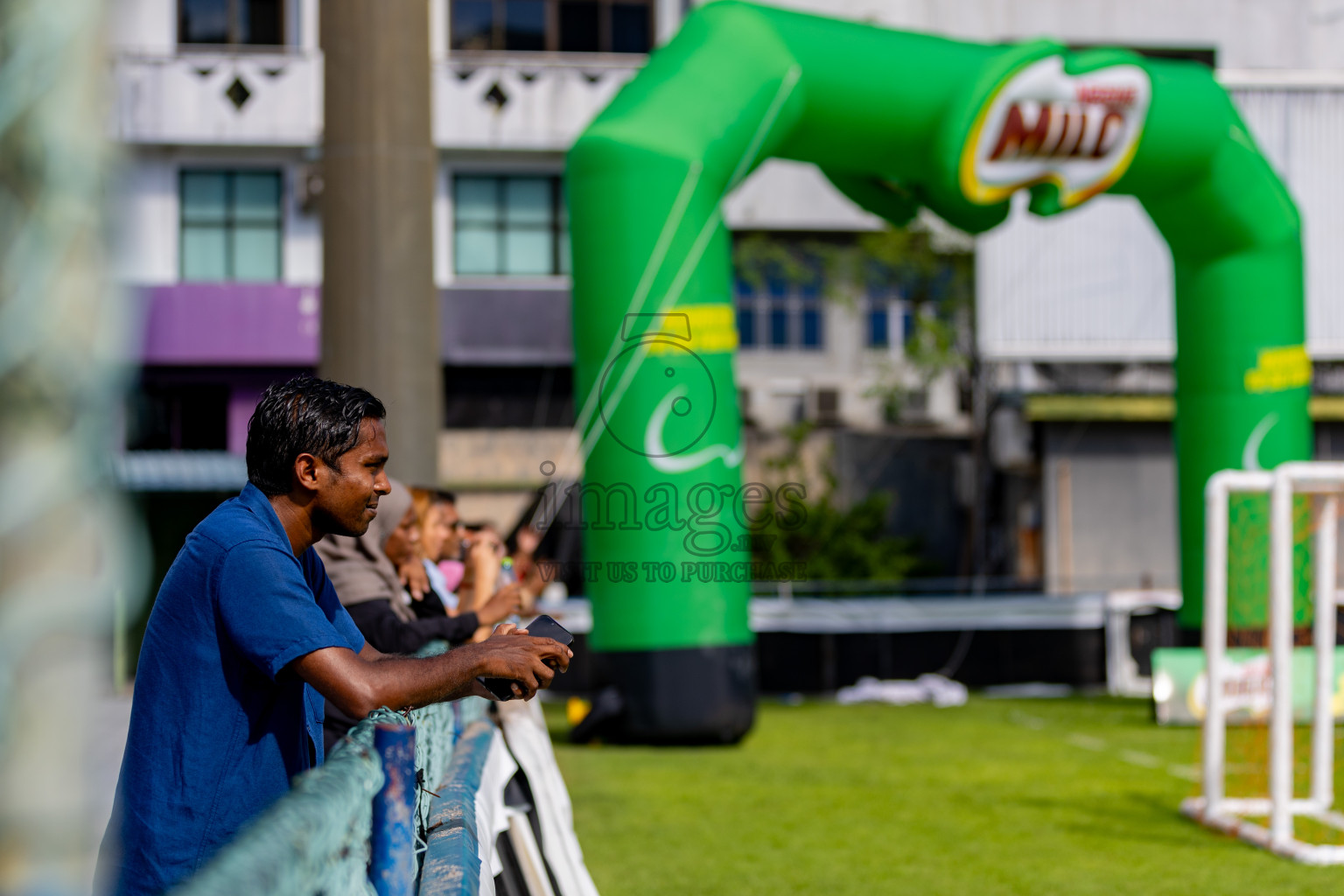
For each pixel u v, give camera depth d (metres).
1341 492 10.41
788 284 32.06
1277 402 18.12
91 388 1.17
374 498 3.57
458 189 29.92
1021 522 30.92
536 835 6.43
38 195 1.14
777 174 31.66
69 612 1.15
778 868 8.78
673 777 12.67
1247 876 8.63
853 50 15.57
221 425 28.69
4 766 1.13
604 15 30.89
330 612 3.86
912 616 22.06
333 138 10.88
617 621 14.62
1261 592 17.25
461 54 30.12
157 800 3.19
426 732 4.13
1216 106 17.33
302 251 29.22
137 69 28.36
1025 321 31.20
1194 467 18.59
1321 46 32.84
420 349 10.87
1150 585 27.84
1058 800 11.47
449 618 6.32
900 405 32.03
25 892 1.13
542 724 8.01
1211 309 18.38
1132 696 21.50
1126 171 17.20
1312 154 31.09
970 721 17.69
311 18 29.56
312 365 28.67
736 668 14.64
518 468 29.58
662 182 14.45
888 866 8.86
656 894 8.04
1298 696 16.64
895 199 17.47
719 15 15.45
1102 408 29.31
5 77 1.12
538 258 30.06
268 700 3.29
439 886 3.25
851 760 13.90
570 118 29.62
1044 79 16.03
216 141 28.58
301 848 1.83
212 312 28.34
